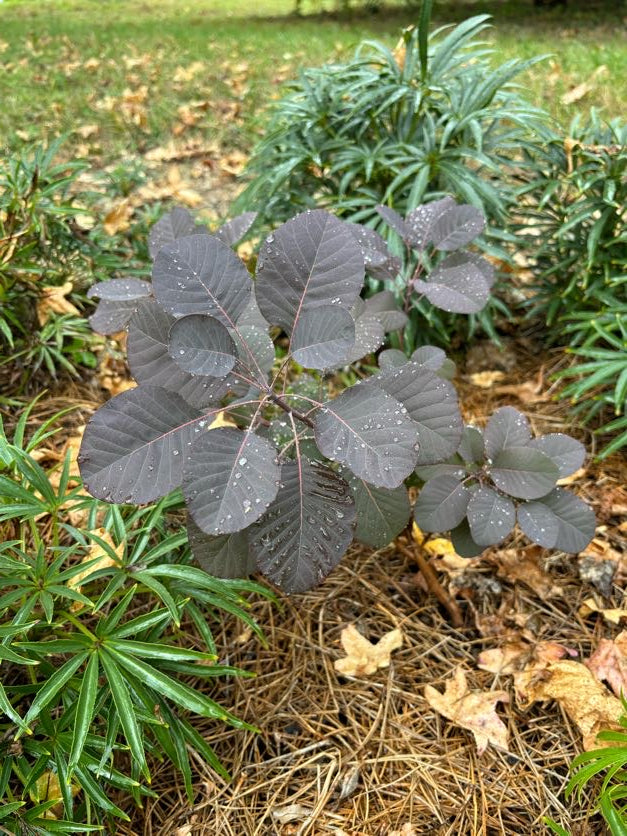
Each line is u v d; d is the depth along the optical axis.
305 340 0.35
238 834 0.41
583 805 0.42
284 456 0.40
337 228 0.35
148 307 0.38
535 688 0.47
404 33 0.78
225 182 1.28
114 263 0.85
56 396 0.74
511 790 0.43
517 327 0.86
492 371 0.81
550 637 0.52
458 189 0.76
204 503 0.31
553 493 0.46
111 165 1.36
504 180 0.84
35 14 3.79
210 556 0.38
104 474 0.32
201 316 0.33
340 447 0.33
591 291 0.73
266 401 0.37
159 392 0.34
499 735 0.45
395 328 0.53
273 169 0.82
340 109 0.83
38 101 1.76
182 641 0.50
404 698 0.48
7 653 0.36
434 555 0.57
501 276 0.82
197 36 2.68
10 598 0.38
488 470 0.46
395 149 0.78
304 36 2.61
